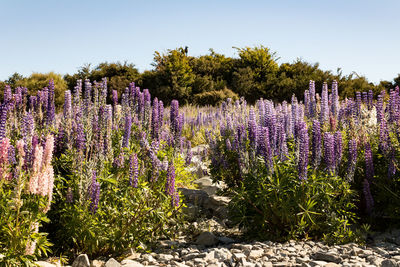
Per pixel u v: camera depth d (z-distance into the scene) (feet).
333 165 17.31
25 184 12.23
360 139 20.70
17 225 11.60
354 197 19.60
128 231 15.99
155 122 22.15
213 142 23.91
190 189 26.11
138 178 16.70
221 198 24.08
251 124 18.40
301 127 17.43
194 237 19.21
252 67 117.80
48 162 12.05
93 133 16.38
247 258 14.76
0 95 74.23
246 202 18.43
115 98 22.70
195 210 23.12
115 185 16.11
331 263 13.42
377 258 14.01
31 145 14.43
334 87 24.77
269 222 17.97
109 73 106.93
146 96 22.82
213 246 17.79
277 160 18.03
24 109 18.70
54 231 15.30
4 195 12.09
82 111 18.65
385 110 22.77
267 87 106.32
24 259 11.37
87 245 14.93
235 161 22.62
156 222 17.62
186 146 31.65
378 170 20.13
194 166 33.83
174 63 104.12
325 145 17.29
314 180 16.56
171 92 102.01
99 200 15.72
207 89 108.37
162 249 16.99
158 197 17.42
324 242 16.74
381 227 19.19
